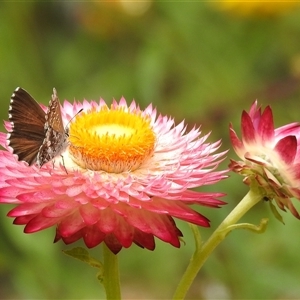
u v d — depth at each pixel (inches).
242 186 16.9
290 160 11.6
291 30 17.3
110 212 11.4
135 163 11.9
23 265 16.1
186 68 18.0
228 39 17.7
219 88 17.6
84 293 16.3
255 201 11.8
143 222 11.3
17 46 18.3
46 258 16.1
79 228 11.2
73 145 11.8
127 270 18.0
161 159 12.2
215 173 11.8
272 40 17.5
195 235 11.7
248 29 17.4
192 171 11.9
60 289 16.2
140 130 12.1
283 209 11.8
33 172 11.7
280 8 16.9
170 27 18.0
